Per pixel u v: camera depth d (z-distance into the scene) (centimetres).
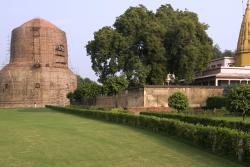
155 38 6003
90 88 6438
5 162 1479
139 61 5997
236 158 1476
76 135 2361
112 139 2158
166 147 1844
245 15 6675
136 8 6556
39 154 1656
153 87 4975
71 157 1579
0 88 9719
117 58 6222
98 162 1472
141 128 2784
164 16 6581
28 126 3039
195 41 6125
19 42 9988
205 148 1767
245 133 1452
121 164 1434
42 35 9969
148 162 1470
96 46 6319
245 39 6606
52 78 9719
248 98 2977
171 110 4428
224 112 3856
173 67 6312
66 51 10512
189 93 5003
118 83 5406
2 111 6334
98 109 4694
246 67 6100
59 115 4769
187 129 1997
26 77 9594
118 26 6506
